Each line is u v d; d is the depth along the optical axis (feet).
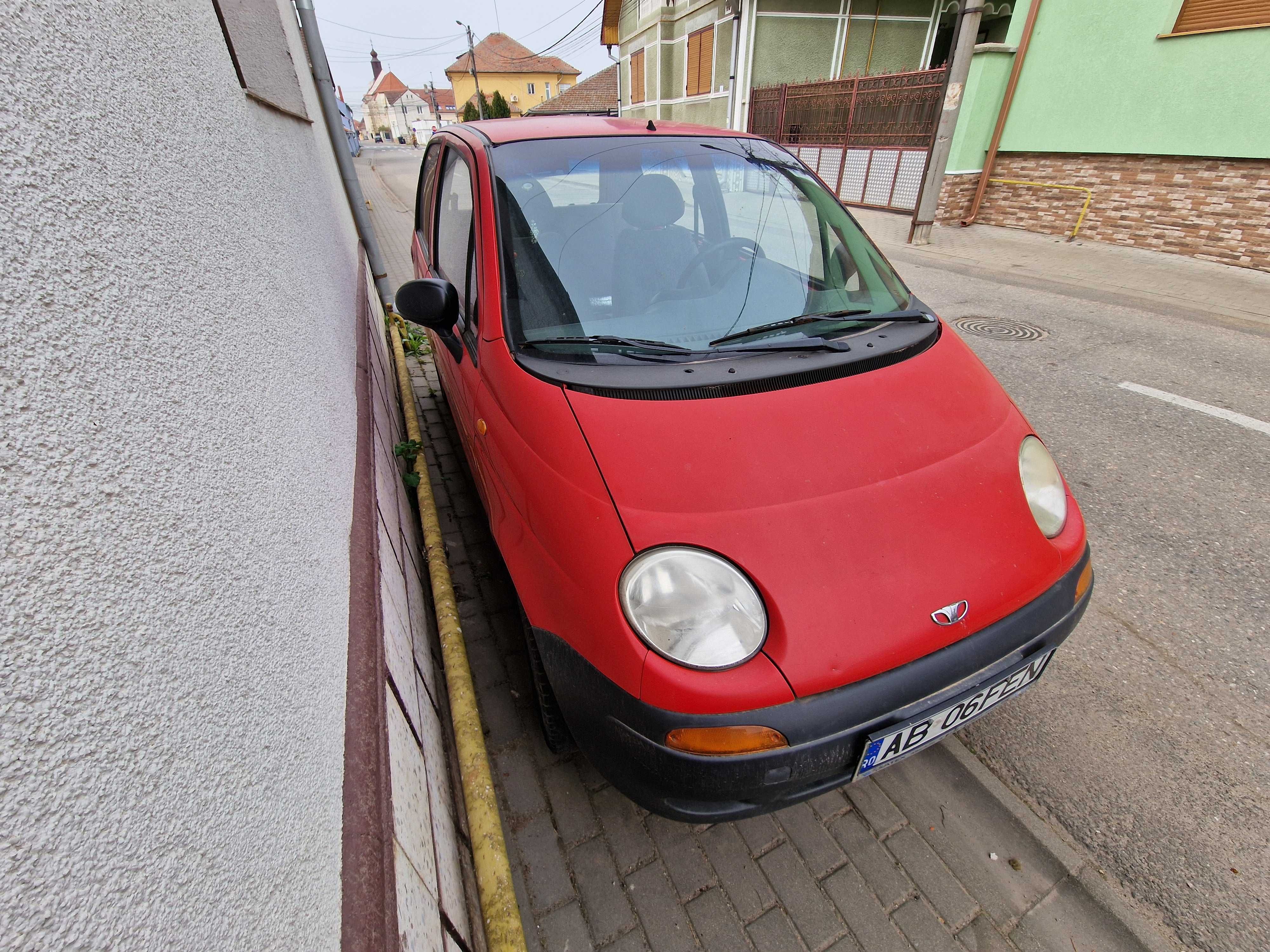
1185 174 23.88
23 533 1.53
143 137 2.77
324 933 2.65
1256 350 15.97
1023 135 29.40
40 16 2.09
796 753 4.25
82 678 1.64
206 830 2.03
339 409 5.78
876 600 4.46
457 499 10.55
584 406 5.26
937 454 5.28
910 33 47.96
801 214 7.80
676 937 5.05
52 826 1.43
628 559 4.47
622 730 4.46
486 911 4.69
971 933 5.08
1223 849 5.61
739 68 46.16
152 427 2.25
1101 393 13.85
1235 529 9.56
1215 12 22.07
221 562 2.53
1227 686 7.12
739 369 5.71
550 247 6.72
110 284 2.19
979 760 6.44
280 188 6.15
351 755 3.45
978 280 23.06
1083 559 5.48
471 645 7.77
